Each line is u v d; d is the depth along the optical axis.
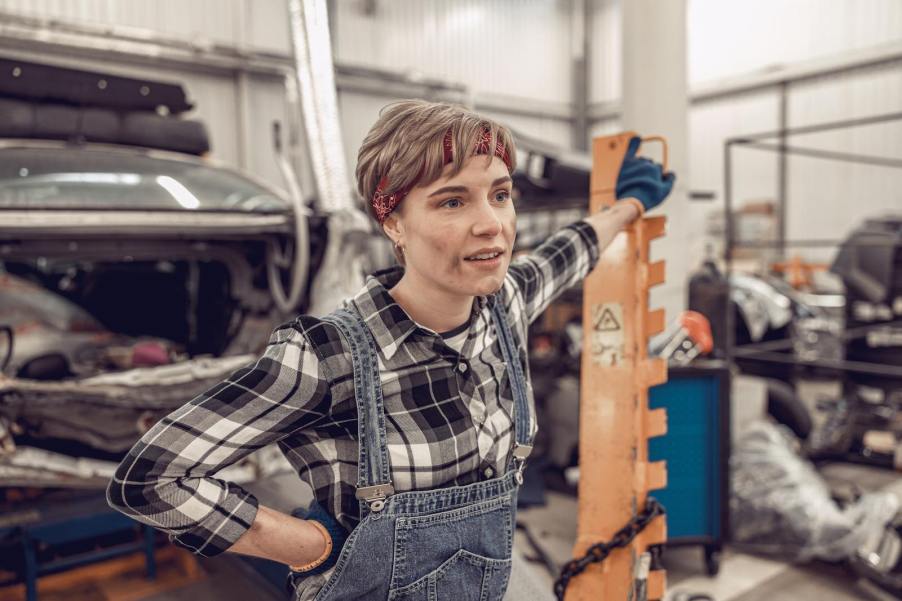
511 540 0.84
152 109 3.16
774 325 4.39
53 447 1.89
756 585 2.48
